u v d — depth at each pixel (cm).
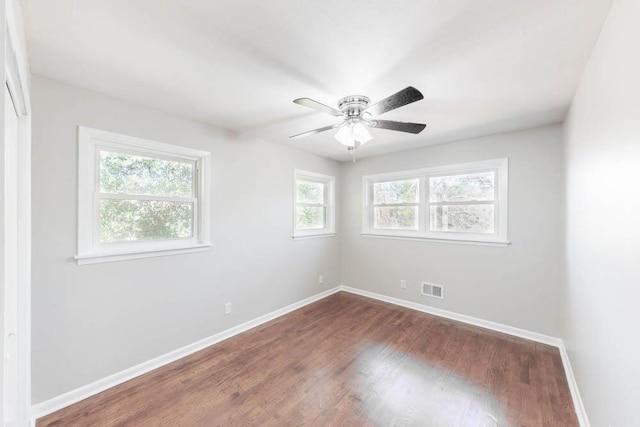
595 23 133
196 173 276
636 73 101
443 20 131
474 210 337
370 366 241
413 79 187
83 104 201
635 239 103
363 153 405
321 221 438
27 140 162
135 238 234
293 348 272
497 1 119
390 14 127
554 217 278
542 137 284
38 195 183
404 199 400
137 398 200
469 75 182
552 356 256
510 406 192
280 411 188
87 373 204
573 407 192
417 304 377
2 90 69
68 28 137
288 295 370
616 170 123
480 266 325
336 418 182
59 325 192
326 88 200
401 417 183
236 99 220
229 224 298
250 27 138
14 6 105
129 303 225
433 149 359
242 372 232
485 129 294
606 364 136
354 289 449
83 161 201
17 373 158
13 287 148
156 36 145
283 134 315
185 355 259
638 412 100
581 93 186
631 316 107
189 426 175
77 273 199
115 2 121
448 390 209
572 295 222
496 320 314
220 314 290
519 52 156
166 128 246
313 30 139
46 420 179
